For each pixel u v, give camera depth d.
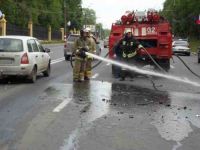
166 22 22.47
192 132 9.34
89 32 18.80
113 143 8.29
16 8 75.81
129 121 10.34
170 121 10.45
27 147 7.93
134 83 18.14
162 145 8.21
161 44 22.02
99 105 12.46
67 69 24.80
